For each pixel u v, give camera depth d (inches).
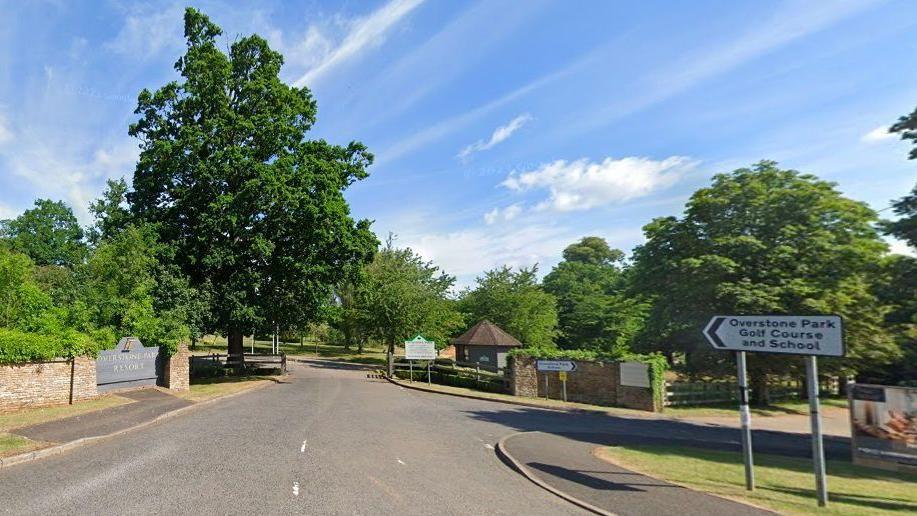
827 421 965.8
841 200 972.6
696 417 923.4
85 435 455.5
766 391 1153.4
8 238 2122.3
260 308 1188.5
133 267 873.5
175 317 912.9
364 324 1716.3
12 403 575.8
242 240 1143.0
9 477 331.9
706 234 1048.2
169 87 1167.6
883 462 496.1
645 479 385.4
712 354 1042.1
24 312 730.8
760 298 890.1
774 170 1040.8
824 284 912.3
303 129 1333.7
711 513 301.1
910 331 691.4
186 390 867.4
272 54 1273.4
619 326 2003.0
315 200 1205.7
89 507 273.4
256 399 796.0
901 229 596.4
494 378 1170.0
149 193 1130.7
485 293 1942.7
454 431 593.6
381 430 562.9
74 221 2541.8
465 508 301.9
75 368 652.7
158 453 406.6
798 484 396.2
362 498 308.5
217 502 287.4
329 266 1285.7
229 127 1151.0
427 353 1236.5
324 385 1077.8
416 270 1908.2
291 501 295.1
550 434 605.0
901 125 601.0
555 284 2491.4
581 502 320.5
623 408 986.1
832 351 321.1
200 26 1236.5
